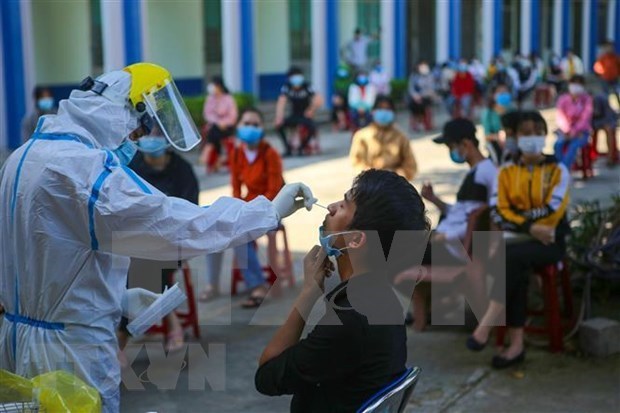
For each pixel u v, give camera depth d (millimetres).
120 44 21406
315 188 16359
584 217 9219
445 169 18297
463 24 40969
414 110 26734
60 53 24359
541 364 7516
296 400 3475
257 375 3521
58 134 3906
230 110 18672
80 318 3941
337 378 3326
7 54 19141
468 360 7613
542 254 7328
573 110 16000
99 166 3770
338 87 26781
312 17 29328
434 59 40688
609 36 49438
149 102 4055
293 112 21562
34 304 3943
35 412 3615
